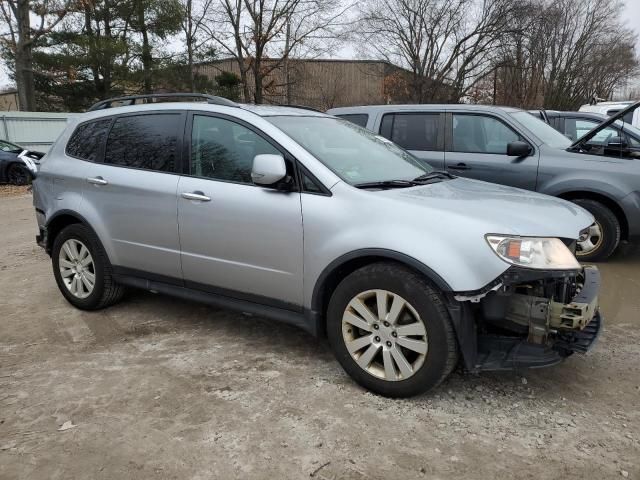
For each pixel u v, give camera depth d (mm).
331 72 36719
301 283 3500
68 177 4762
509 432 2898
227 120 3943
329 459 2682
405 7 30391
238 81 31422
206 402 3225
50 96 29594
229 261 3801
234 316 4652
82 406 3199
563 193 6105
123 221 4375
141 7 27094
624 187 5820
